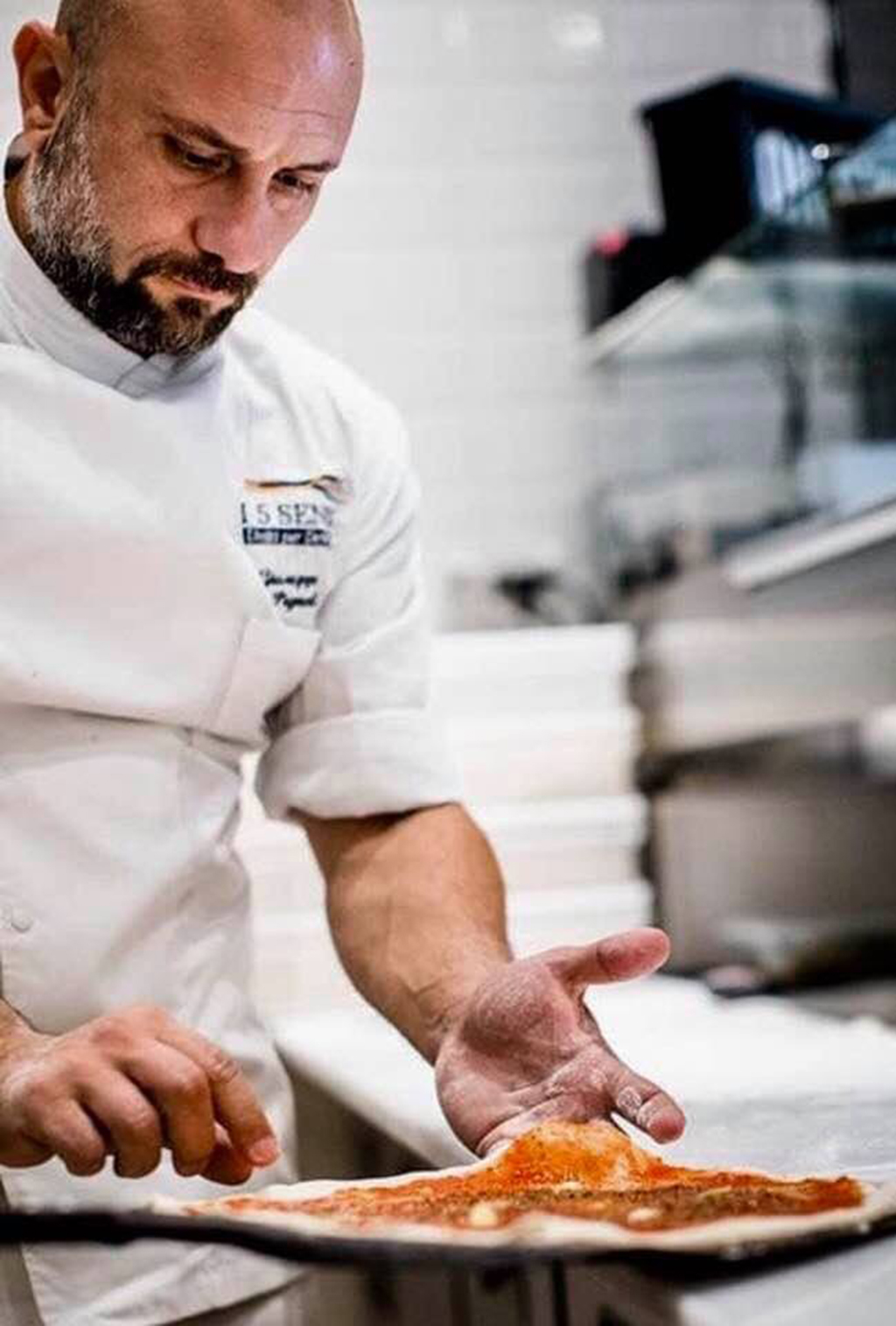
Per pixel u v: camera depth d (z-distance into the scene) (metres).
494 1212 0.89
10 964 1.26
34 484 1.29
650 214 2.83
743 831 2.44
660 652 2.57
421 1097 1.61
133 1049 0.97
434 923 1.32
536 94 2.83
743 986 2.22
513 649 2.48
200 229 1.18
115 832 1.30
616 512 2.78
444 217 2.80
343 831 1.44
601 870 2.48
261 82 1.12
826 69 2.77
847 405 2.13
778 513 2.33
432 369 2.79
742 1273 0.83
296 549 1.41
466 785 2.45
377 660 1.43
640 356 2.54
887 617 1.99
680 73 2.86
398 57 2.80
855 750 2.14
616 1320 0.90
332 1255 0.77
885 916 2.29
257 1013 1.42
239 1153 0.98
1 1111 0.99
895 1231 0.86
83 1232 0.79
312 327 2.76
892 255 1.90
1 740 1.29
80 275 1.24
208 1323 1.30
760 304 2.18
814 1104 1.38
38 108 1.25
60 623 1.30
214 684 1.35
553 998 1.13
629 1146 1.04
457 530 2.78
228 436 1.38
